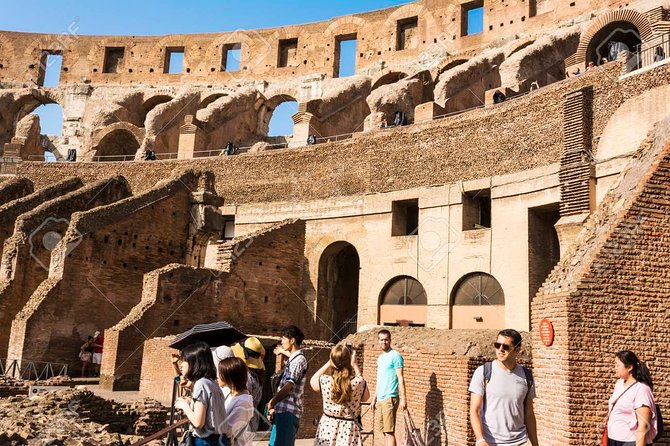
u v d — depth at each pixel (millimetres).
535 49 39344
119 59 65562
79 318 25734
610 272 11242
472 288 29438
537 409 11578
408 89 43500
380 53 56062
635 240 11461
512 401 7266
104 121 54500
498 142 29766
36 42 65438
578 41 41281
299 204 36844
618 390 7973
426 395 12766
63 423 12336
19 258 27703
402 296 32031
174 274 24578
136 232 28141
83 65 64625
